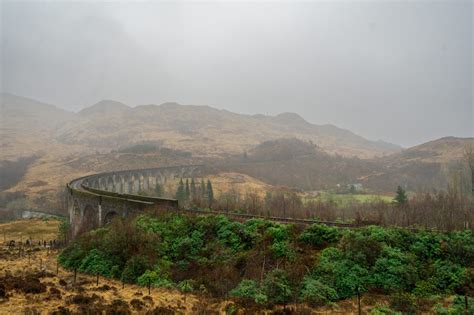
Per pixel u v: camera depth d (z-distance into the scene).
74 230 58.19
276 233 29.83
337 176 168.88
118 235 31.95
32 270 31.84
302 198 106.38
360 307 22.23
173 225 34.56
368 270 25.53
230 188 126.44
